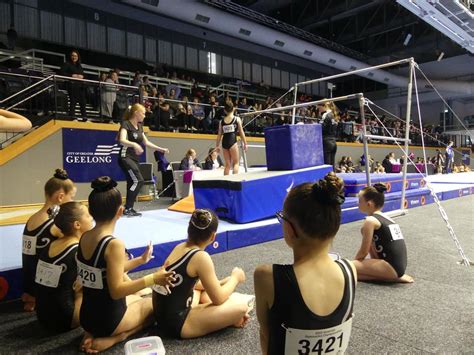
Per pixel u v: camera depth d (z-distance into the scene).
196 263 2.02
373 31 18.47
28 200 6.88
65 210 2.20
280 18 18.45
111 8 14.30
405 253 2.94
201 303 2.31
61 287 2.12
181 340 2.05
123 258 1.92
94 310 1.93
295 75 21.78
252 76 19.56
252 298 2.24
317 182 1.24
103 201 1.95
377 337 2.05
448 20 9.32
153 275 1.92
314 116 16.36
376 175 7.26
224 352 1.92
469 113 23.47
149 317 2.18
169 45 16.20
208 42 17.55
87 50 13.79
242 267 3.31
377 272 2.89
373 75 20.64
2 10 11.90
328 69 23.27
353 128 16.06
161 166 9.21
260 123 13.55
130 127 5.01
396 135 18.34
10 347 2.02
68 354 1.94
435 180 11.69
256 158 12.72
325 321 1.17
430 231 4.92
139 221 4.68
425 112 23.89
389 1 16.27
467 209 6.98
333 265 1.25
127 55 14.92
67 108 7.84
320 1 16.75
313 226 1.19
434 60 21.55
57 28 13.10
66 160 7.29
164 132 10.26
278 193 4.70
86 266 1.93
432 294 2.69
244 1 16.58
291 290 1.17
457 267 3.35
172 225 4.38
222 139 5.93
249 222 4.41
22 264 2.61
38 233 2.44
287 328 1.17
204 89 14.29
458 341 2.01
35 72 8.55
